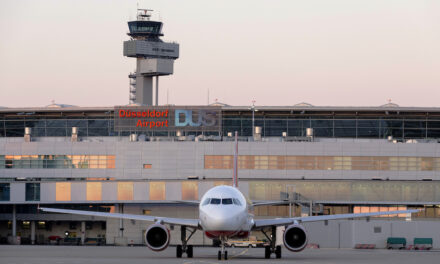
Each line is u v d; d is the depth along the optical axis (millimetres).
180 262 145375
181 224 166125
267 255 171625
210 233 155875
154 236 163375
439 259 172000
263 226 168250
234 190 164125
